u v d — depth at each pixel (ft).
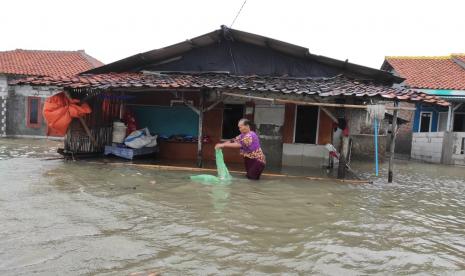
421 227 18.34
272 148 40.14
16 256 12.25
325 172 35.53
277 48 40.16
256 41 39.93
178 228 15.89
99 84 33.78
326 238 15.66
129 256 12.69
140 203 19.85
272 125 40.09
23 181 24.21
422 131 70.23
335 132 41.83
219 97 35.42
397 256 14.02
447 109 67.82
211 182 27.07
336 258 13.47
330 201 22.89
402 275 12.32
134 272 11.47
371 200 24.00
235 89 31.86
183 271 11.69
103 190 22.68
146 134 39.52
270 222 17.54
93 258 12.37
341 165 31.91
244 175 31.35
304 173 34.14
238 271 11.91
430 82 65.87
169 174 29.91
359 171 40.73
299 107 39.55
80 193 21.54
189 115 42.14
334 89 31.76
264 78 40.01
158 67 43.01
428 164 54.70
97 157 38.14
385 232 17.06
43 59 78.28
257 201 21.68
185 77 38.83
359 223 18.30
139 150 37.81
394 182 33.27
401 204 23.50
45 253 12.59
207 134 41.50
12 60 74.54
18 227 15.02
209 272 11.71
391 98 28.40
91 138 37.76
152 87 32.58
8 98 69.92
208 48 42.16
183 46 40.68
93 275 11.18
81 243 13.65
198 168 33.37
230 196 22.57
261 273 11.85
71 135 35.78
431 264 13.41
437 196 27.53
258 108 40.29
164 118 42.68
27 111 70.44
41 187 22.63
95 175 27.78
